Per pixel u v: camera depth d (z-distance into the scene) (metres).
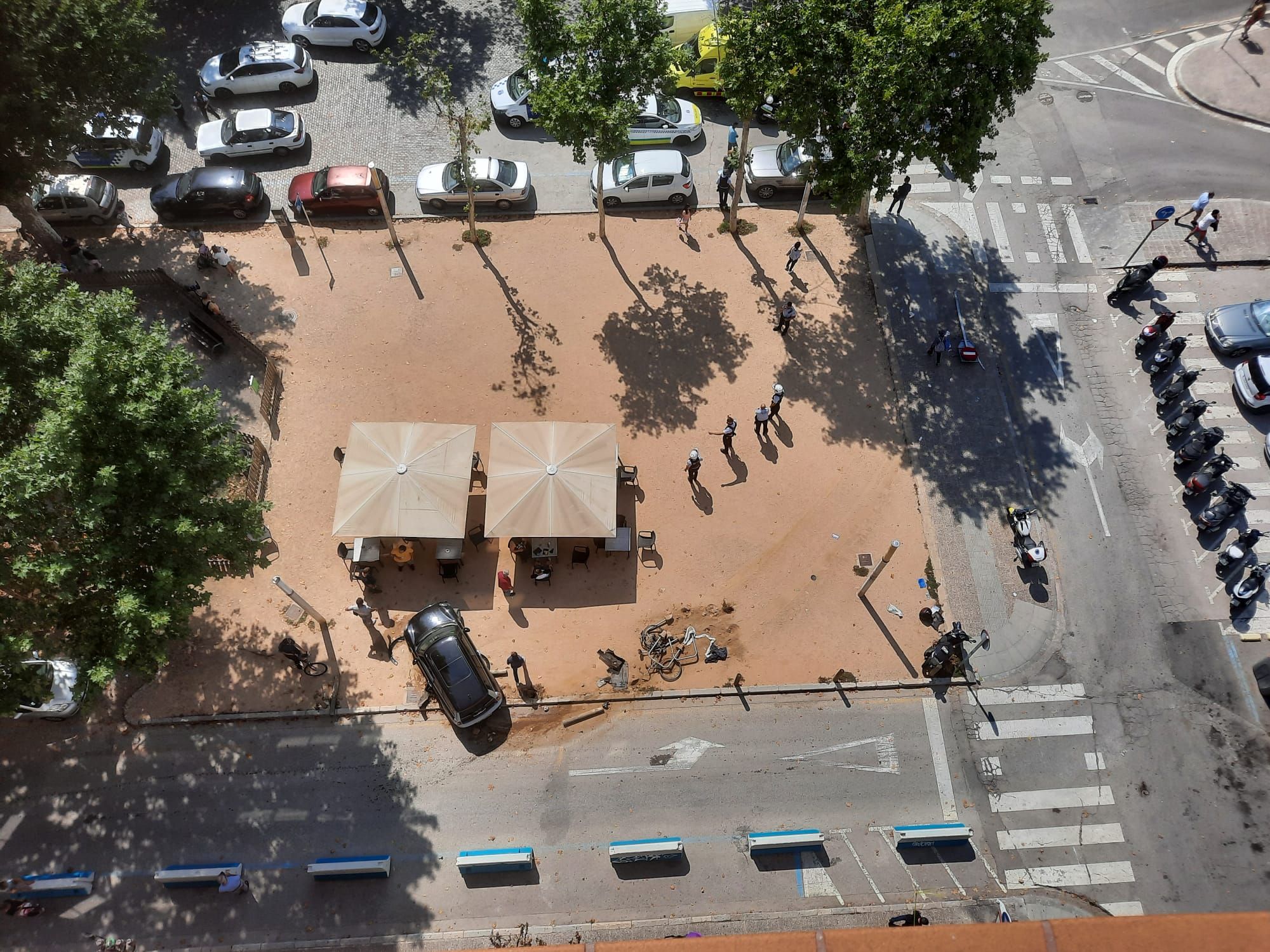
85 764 24.47
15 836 23.50
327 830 23.78
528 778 24.59
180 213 34.50
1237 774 24.95
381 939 22.44
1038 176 36.94
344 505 26.23
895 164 36.78
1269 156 37.31
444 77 30.66
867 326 33.09
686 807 24.22
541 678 26.12
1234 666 26.61
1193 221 35.47
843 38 28.06
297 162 36.84
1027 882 23.45
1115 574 28.14
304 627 26.70
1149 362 31.97
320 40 39.34
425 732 25.23
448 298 33.28
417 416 30.64
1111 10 42.38
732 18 29.02
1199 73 39.78
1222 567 27.98
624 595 27.55
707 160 37.50
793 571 28.03
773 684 26.14
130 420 18.67
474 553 28.16
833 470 29.95
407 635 25.69
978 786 24.73
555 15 29.42
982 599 27.67
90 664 19.89
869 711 25.80
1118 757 25.19
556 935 22.52
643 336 32.62
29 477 17.25
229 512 21.30
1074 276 34.31
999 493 29.56
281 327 32.28
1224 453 30.11
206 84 37.72
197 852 23.42
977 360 32.12
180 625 20.62
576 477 26.72
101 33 28.83
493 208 35.78
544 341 32.38
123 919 22.56
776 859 23.56
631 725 25.47
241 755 24.77
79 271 32.41
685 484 29.55
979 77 27.30
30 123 27.77
